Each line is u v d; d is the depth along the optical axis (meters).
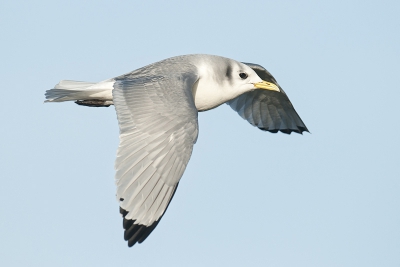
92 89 14.11
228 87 15.53
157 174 11.80
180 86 13.25
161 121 12.27
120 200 11.44
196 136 12.34
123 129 12.16
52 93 14.37
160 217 11.64
